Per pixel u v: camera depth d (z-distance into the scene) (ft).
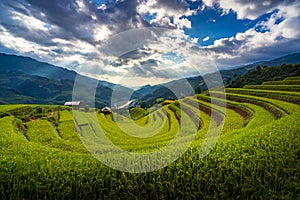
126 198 26.16
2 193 26.07
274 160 31.83
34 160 34.55
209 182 27.20
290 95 139.85
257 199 26.11
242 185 26.55
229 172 28.68
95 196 25.76
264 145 39.91
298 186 26.58
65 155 41.37
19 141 56.49
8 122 94.22
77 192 26.00
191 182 27.35
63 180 27.07
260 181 26.94
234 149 38.73
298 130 50.29
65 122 122.83
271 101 120.78
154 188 26.63
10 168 30.07
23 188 26.05
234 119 96.37
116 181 27.30
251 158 32.71
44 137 78.38
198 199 26.02
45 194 25.64
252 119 84.07
